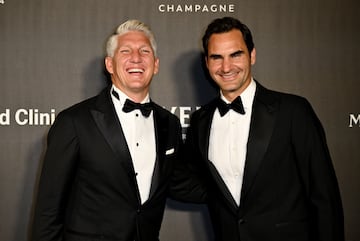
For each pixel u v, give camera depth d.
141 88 1.61
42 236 1.50
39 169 2.04
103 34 2.04
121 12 2.04
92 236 1.51
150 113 1.67
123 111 1.59
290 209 1.54
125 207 1.52
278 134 1.54
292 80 2.06
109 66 1.68
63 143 1.51
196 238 2.08
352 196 2.06
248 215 1.54
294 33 2.06
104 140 1.52
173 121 1.76
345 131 2.06
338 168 2.06
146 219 1.55
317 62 2.06
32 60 2.03
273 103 1.58
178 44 2.05
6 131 2.03
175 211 2.08
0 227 2.04
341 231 1.54
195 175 1.88
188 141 1.86
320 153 1.53
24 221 2.04
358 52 2.06
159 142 1.62
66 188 1.53
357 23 2.06
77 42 2.04
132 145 1.60
